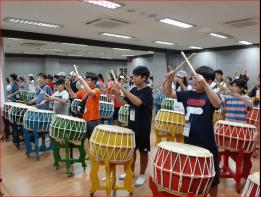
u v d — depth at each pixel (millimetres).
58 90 4996
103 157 2764
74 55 16375
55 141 3875
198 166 1923
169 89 2477
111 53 15055
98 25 6855
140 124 3234
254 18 6176
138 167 3979
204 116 2281
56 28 7254
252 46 11086
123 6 5172
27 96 7867
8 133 5781
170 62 12281
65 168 3994
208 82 2318
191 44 10852
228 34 8406
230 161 4234
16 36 7504
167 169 1950
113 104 6102
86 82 3881
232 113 4160
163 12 5637
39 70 16219
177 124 4113
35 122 4242
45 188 3299
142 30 7613
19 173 3789
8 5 4988
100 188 3018
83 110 3988
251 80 11125
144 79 3180
